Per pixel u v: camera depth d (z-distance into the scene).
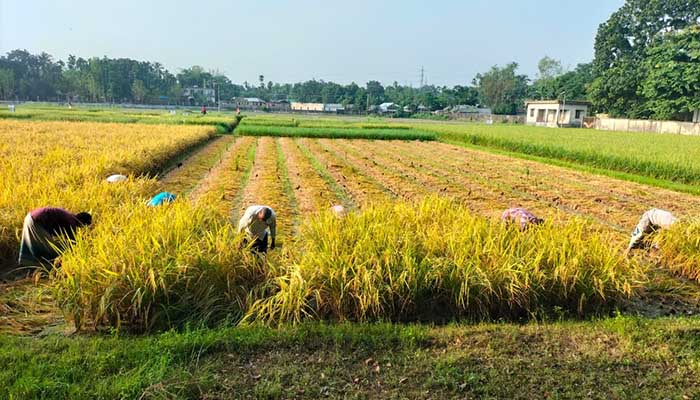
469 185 14.67
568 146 23.28
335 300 5.19
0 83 96.06
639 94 61.97
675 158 18.11
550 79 102.69
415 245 5.86
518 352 4.50
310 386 3.87
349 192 12.90
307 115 94.69
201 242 5.71
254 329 4.71
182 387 3.72
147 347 4.23
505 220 6.96
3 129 23.14
